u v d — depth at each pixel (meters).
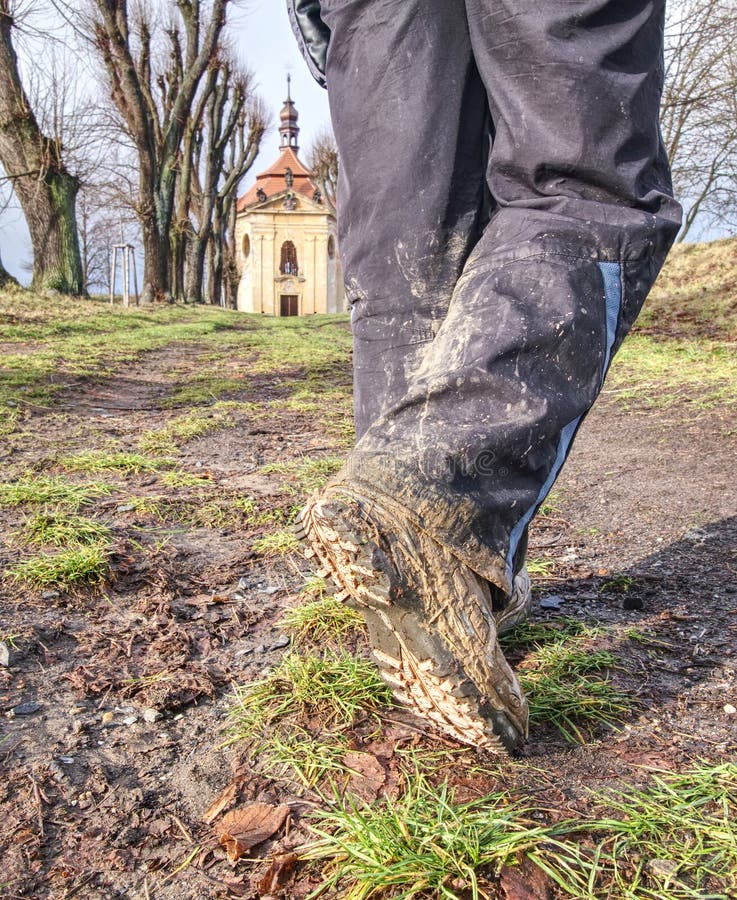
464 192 1.49
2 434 5.22
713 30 19.48
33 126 21.92
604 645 2.07
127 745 1.68
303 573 2.77
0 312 15.72
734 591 2.45
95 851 1.35
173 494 3.79
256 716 1.74
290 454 4.97
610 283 1.33
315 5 1.79
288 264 86.62
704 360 8.88
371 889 1.20
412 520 1.23
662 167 1.48
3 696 1.88
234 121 42.22
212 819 1.43
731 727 1.65
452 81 1.47
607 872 1.22
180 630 2.27
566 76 1.34
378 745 1.62
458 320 1.32
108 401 7.15
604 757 1.54
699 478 4.08
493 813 1.32
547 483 1.35
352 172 1.53
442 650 1.26
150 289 32.31
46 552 2.87
